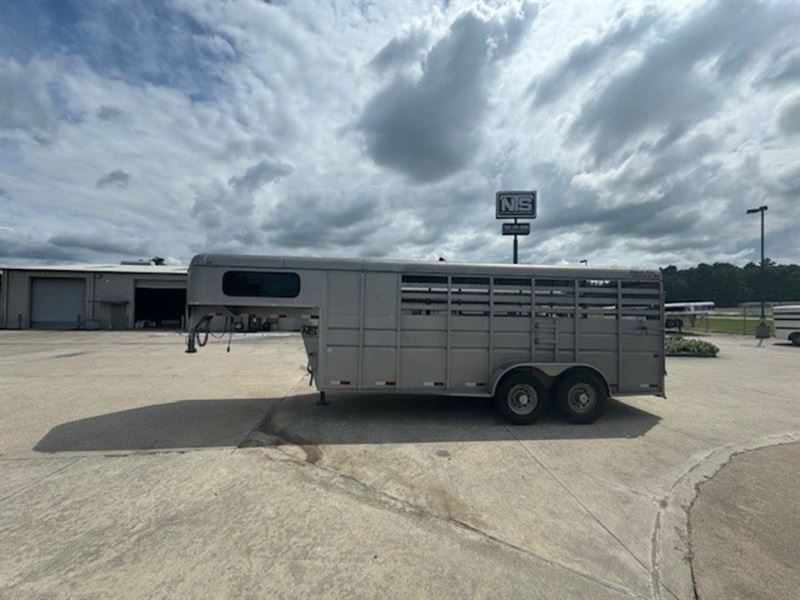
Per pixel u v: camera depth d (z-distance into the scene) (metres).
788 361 14.30
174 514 3.41
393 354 6.35
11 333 25.44
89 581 2.56
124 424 6.00
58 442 5.19
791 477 4.35
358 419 6.38
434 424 6.15
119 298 30.19
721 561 2.90
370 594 2.48
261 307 6.42
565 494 3.90
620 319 6.55
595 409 6.30
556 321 6.50
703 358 15.22
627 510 3.62
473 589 2.55
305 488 3.93
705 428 6.10
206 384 9.16
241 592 2.48
